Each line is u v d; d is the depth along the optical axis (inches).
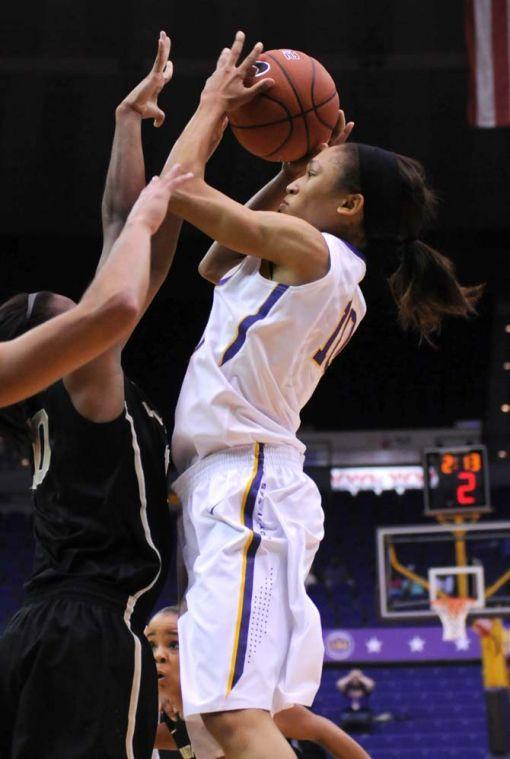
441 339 1269.7
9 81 1000.9
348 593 1122.0
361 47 996.6
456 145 1053.2
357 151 170.7
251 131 171.5
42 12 968.9
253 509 151.7
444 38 986.7
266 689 144.2
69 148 1045.2
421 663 903.7
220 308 163.5
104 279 119.6
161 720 213.2
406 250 176.7
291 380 159.2
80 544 139.8
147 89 163.2
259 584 147.8
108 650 133.7
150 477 146.5
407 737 915.4
